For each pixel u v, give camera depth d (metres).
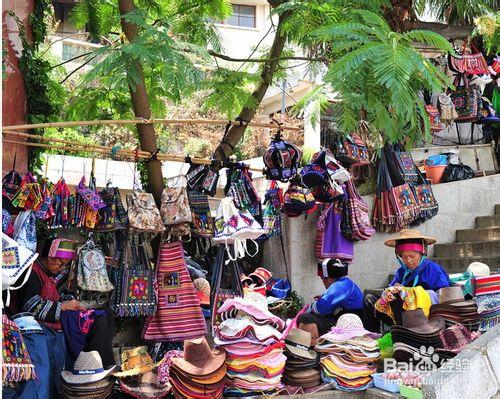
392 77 3.92
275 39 7.15
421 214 7.89
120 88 5.67
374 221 7.80
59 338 4.94
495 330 4.04
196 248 6.90
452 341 4.91
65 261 5.46
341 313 5.86
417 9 8.24
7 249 4.09
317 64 6.89
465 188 8.71
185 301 5.87
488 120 9.70
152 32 5.27
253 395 4.97
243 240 6.14
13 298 5.04
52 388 4.81
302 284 7.24
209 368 4.79
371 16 4.42
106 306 5.66
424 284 5.73
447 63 8.95
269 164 6.70
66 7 13.74
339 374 5.14
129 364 5.07
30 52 6.62
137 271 5.75
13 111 6.36
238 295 6.30
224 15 7.77
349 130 5.18
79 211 5.57
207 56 5.69
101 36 7.87
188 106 13.52
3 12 6.24
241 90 7.02
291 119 11.78
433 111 8.68
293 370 5.14
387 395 4.86
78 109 7.37
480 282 5.24
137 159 6.08
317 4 5.81
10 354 4.18
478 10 8.34
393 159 7.77
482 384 3.81
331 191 6.86
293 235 7.23
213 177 6.27
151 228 5.71
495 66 9.32
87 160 11.35
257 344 4.97
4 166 6.21
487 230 8.15
